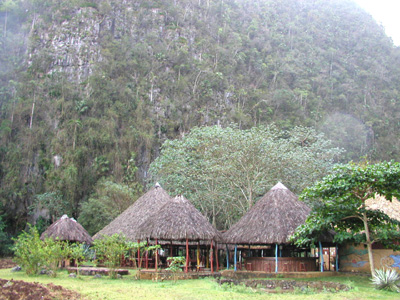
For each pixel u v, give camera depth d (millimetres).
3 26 63469
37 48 60156
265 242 14055
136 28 67875
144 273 13414
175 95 60312
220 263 20344
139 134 51594
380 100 72438
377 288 10766
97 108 52906
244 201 25625
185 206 14875
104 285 11266
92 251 20406
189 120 58500
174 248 19250
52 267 15078
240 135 24062
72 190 42375
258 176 24031
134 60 61000
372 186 11625
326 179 12109
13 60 59500
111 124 50594
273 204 15492
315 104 67188
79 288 10141
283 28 86625
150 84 59688
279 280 12562
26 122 51031
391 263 14633
